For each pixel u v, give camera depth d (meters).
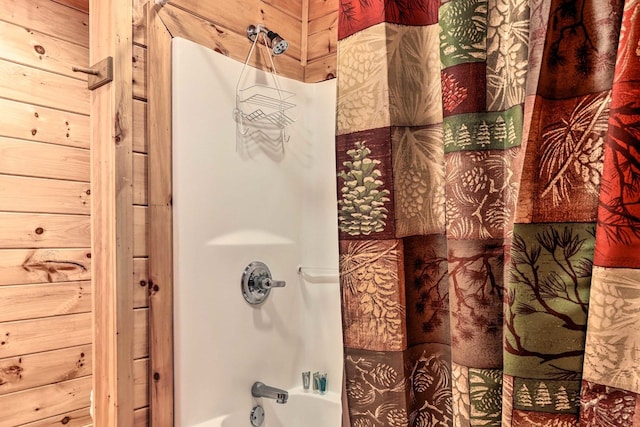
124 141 1.30
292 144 1.82
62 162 2.11
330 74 1.84
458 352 0.88
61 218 2.10
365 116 1.01
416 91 1.03
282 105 1.78
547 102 0.76
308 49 1.92
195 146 1.46
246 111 1.64
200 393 1.44
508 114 0.85
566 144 0.75
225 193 1.55
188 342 1.41
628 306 0.66
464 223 0.88
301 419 1.76
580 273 0.72
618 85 0.68
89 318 2.19
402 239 0.98
